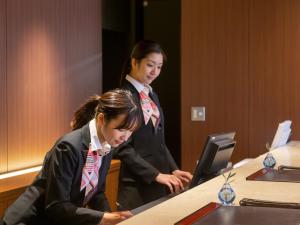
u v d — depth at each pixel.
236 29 4.48
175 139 5.50
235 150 4.52
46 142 4.06
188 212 1.63
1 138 3.60
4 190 2.98
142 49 2.78
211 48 4.55
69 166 1.96
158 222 1.50
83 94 4.47
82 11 4.43
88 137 2.02
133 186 2.73
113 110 1.93
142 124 2.75
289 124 3.65
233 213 1.59
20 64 3.75
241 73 4.48
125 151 2.69
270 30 4.39
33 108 3.90
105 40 5.62
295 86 4.33
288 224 1.45
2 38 3.56
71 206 1.94
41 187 2.03
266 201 1.80
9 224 1.97
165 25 5.43
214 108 4.57
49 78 4.06
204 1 4.56
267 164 2.67
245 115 4.48
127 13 5.57
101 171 2.15
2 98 3.59
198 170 2.30
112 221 1.89
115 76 5.65
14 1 3.67
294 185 2.16
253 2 4.42
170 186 2.59
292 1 4.31
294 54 4.32
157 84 5.50
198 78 4.60
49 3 4.02
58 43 4.14
